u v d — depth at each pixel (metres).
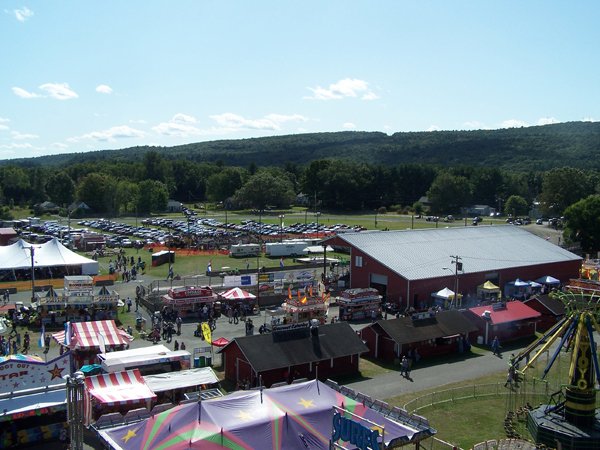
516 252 87.00
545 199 198.12
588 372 34.44
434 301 71.88
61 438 34.66
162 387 37.97
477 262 79.69
